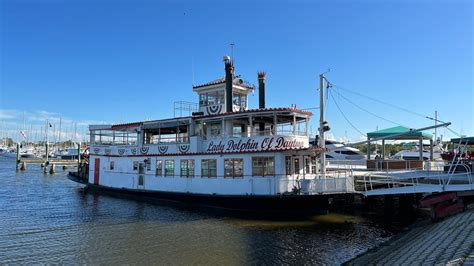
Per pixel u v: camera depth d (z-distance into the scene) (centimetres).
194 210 2678
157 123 3034
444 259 1142
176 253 1666
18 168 7550
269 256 1636
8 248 1745
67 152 11006
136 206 2872
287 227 2156
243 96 3139
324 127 2667
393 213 2698
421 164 3303
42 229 2117
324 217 2456
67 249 1730
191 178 2731
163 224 2227
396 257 1403
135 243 1825
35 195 3616
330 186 2319
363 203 2808
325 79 2741
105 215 2517
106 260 1573
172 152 2892
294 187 2327
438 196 2106
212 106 3030
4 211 2708
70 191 3934
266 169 2412
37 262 1548
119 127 3378
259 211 2409
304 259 1600
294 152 2436
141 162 3133
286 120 2670
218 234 1991
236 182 2494
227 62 2802
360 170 3344
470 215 1806
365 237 1980
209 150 2695
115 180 3391
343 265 1492
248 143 2494
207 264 1525
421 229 1983
